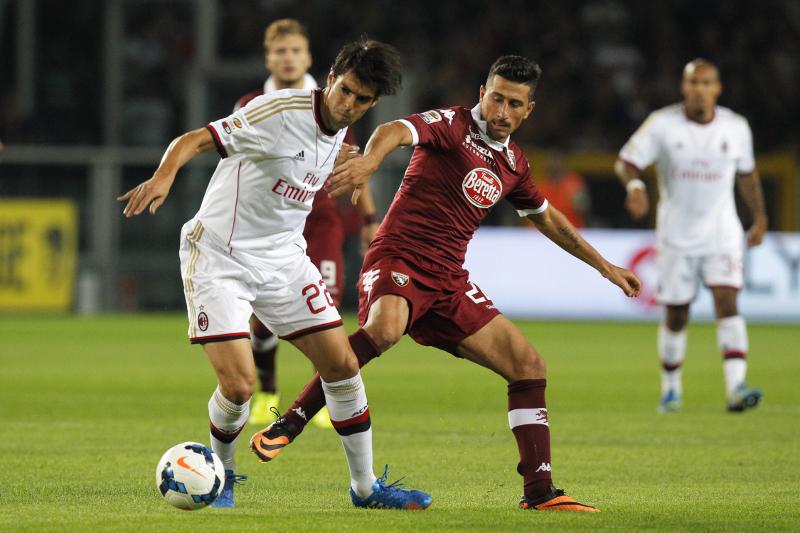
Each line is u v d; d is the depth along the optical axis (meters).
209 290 19.89
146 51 94.81
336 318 20.39
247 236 19.98
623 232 75.12
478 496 22.17
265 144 19.25
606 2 102.25
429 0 100.56
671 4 102.31
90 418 33.38
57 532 18.00
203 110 85.69
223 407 20.00
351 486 20.80
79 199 75.94
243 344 19.89
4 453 26.92
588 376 46.81
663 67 99.56
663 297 37.44
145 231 76.31
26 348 56.66
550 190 77.75
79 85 95.75
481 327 21.88
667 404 36.91
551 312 74.75
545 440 20.91
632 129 94.19
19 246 76.00
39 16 96.44
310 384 20.81
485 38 99.12
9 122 90.06
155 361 51.06
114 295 77.00
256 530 18.22
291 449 28.19
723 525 19.03
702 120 37.78
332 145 19.77
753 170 38.72
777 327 73.19
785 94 98.75
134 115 91.50
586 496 22.23
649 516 19.81
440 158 22.41
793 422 34.12
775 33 102.25
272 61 32.56
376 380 45.31
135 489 22.23
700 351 58.81
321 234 32.41
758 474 25.06
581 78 97.00
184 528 18.31
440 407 36.94
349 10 99.50
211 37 93.00
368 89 18.89
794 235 74.38
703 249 37.34
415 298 22.25
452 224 22.48
